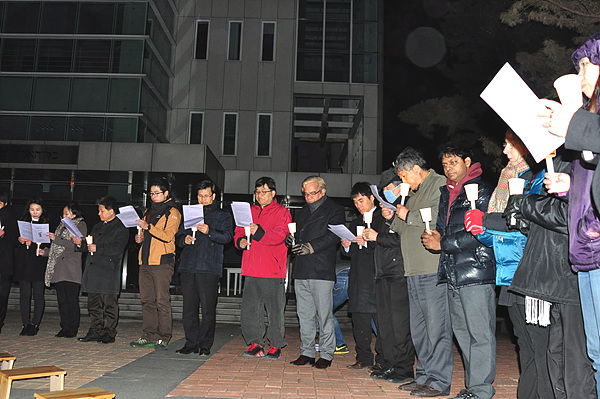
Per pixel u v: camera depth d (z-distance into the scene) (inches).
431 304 191.2
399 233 204.2
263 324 268.2
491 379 167.8
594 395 128.1
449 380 187.6
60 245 323.9
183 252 267.9
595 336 113.5
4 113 828.0
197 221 249.8
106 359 243.4
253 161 946.1
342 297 293.7
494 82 113.7
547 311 137.7
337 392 187.3
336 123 1059.3
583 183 109.3
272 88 965.2
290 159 946.1
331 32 989.8
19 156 780.0
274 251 258.5
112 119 824.9
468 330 170.7
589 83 105.3
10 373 145.4
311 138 1165.7
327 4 997.8
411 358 214.5
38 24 838.5
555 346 141.3
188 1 992.9
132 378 197.6
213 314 266.2
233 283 709.9
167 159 774.5
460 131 786.2
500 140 672.4
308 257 242.2
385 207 202.7
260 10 989.2
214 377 206.2
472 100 764.0
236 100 963.3
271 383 199.0
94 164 776.3
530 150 111.1
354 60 981.2
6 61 836.6
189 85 968.9
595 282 108.7
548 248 131.0
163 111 947.3
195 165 772.6
